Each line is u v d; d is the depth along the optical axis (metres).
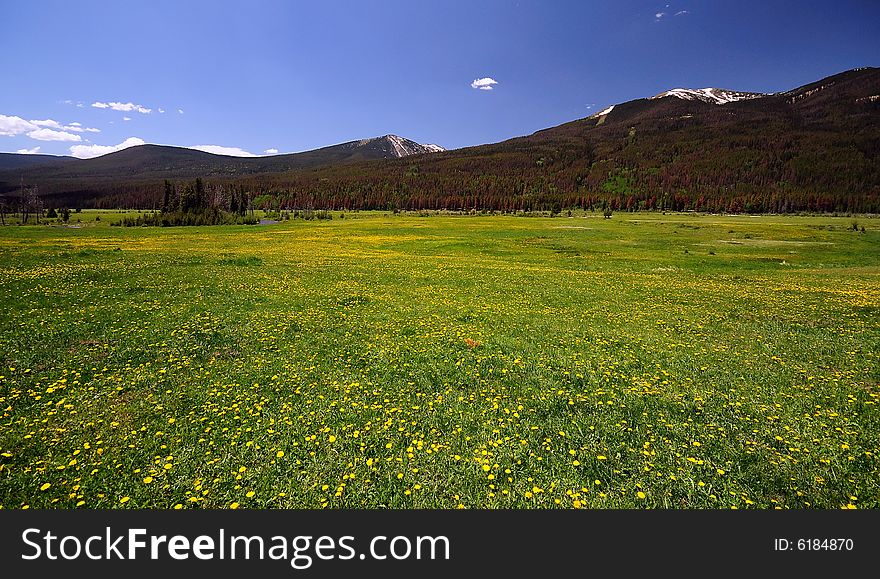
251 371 13.16
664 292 28.86
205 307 21.23
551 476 8.38
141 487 8.01
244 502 7.72
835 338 17.53
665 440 9.59
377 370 13.44
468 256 56.09
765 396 11.84
